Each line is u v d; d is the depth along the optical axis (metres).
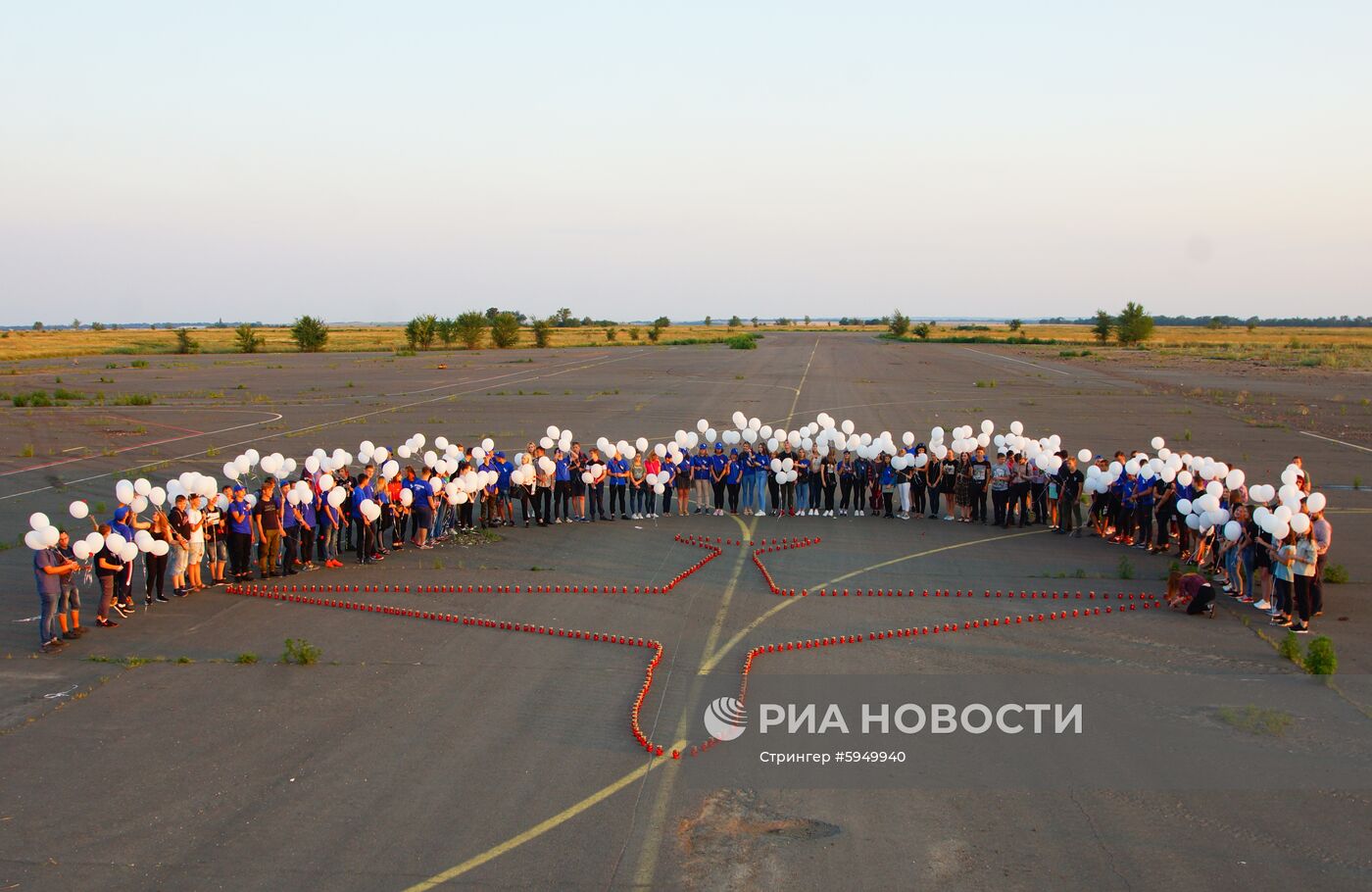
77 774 10.51
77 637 15.23
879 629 15.55
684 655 14.38
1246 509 16.77
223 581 18.75
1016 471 23.58
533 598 17.50
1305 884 8.30
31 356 101.12
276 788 10.17
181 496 17.92
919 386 59.56
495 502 24.08
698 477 25.77
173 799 9.94
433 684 13.23
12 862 8.76
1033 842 9.03
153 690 13.01
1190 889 8.24
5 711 12.28
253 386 62.31
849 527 23.84
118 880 8.47
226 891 8.30
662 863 8.70
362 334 190.25
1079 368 75.94
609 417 45.06
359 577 19.00
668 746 11.20
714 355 97.12
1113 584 18.23
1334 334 168.12
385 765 10.73
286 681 13.34
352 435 39.28
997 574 19.03
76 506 17.77
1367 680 13.03
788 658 14.27
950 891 8.22
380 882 8.41
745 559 20.50
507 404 50.78
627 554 20.94
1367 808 9.62
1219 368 74.75
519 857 8.80
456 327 114.81
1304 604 15.01
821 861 8.72
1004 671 13.59
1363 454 33.53
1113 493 22.09
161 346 125.38
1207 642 14.78
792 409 47.69
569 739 11.41
